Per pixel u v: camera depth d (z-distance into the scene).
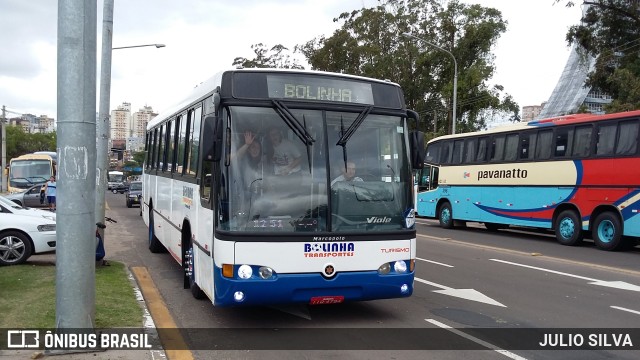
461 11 45.59
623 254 15.52
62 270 5.53
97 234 10.62
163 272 10.90
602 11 33.31
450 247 16.47
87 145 5.55
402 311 8.12
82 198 5.55
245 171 6.58
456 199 23.36
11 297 7.73
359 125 7.09
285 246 6.48
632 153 15.70
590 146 17.11
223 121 6.68
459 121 44.28
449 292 9.62
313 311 7.99
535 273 11.83
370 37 46.69
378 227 6.95
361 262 6.76
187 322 7.33
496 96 43.38
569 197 17.75
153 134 14.25
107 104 11.52
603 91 34.09
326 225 6.68
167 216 11.16
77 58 5.45
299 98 6.95
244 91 6.77
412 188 7.27
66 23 5.43
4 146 54.88
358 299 6.82
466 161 22.88
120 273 10.09
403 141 7.36
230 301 6.39
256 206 6.52
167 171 11.42
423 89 46.47
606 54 32.50
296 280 6.48
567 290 10.00
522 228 24.53
